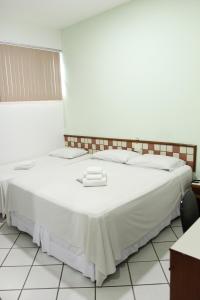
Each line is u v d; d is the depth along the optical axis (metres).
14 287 1.97
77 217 1.96
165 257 2.26
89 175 2.55
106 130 3.99
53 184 2.61
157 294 1.84
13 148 3.88
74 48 4.14
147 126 3.45
